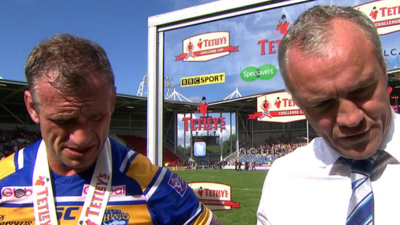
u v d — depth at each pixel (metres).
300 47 0.77
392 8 1.42
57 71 0.83
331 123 0.80
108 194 1.06
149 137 1.83
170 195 1.13
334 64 0.71
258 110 1.76
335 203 0.97
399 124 0.91
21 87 16.02
